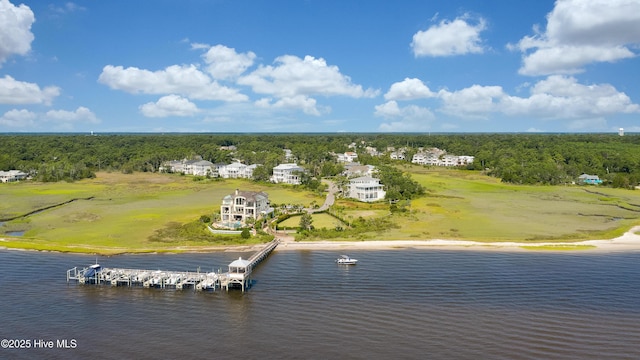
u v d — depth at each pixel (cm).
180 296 7844
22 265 9419
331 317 6906
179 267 9294
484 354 5806
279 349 5938
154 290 8144
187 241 11244
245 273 8169
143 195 18550
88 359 5725
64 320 6856
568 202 17075
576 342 6134
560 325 6650
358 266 9462
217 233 11962
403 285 8300
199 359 5712
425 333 6372
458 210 15288
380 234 12081
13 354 5831
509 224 13300
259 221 12925
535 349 5947
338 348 5956
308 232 12025
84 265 9431
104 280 8506
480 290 8044
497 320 6800
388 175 19600
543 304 7419
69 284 8388
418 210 15150
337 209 15150
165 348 5991
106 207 15688
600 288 8144
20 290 8069
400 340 6169
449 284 8344
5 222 13338
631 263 9619
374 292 7950
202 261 9731
